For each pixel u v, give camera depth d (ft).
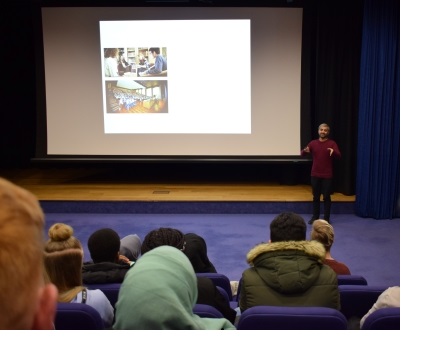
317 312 5.24
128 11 22.30
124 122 22.88
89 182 24.41
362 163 20.13
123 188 23.13
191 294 3.51
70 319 5.17
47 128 23.15
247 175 25.75
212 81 22.54
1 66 26.66
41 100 23.00
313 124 23.68
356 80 21.71
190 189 22.91
